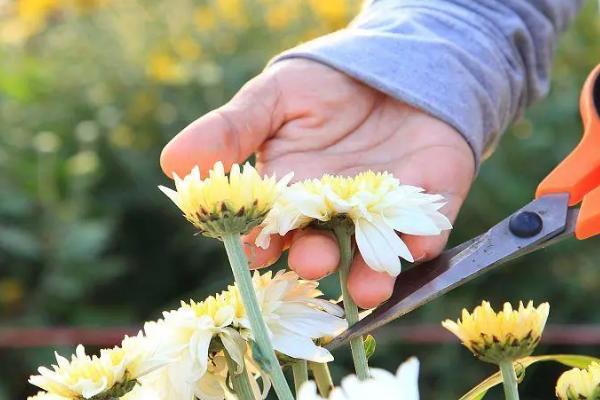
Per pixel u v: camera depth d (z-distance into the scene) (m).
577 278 1.65
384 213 0.57
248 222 0.54
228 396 0.57
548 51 0.83
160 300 1.86
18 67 2.14
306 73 0.76
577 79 1.82
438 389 1.53
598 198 0.62
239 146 0.72
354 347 0.57
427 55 0.75
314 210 0.57
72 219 1.82
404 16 0.78
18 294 1.79
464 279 0.61
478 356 0.57
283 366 0.58
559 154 1.73
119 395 0.55
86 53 2.13
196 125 0.69
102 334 1.43
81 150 1.98
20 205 1.83
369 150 0.76
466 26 0.78
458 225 1.69
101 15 2.27
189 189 0.54
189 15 2.15
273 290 0.56
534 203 0.64
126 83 2.04
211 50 2.08
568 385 0.55
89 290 1.81
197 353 0.55
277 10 2.06
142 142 1.98
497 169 1.69
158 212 1.90
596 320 1.62
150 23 2.13
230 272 1.81
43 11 2.38
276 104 0.75
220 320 0.56
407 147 0.75
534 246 0.63
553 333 1.29
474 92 0.76
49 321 1.76
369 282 0.58
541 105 1.76
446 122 0.74
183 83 1.99
